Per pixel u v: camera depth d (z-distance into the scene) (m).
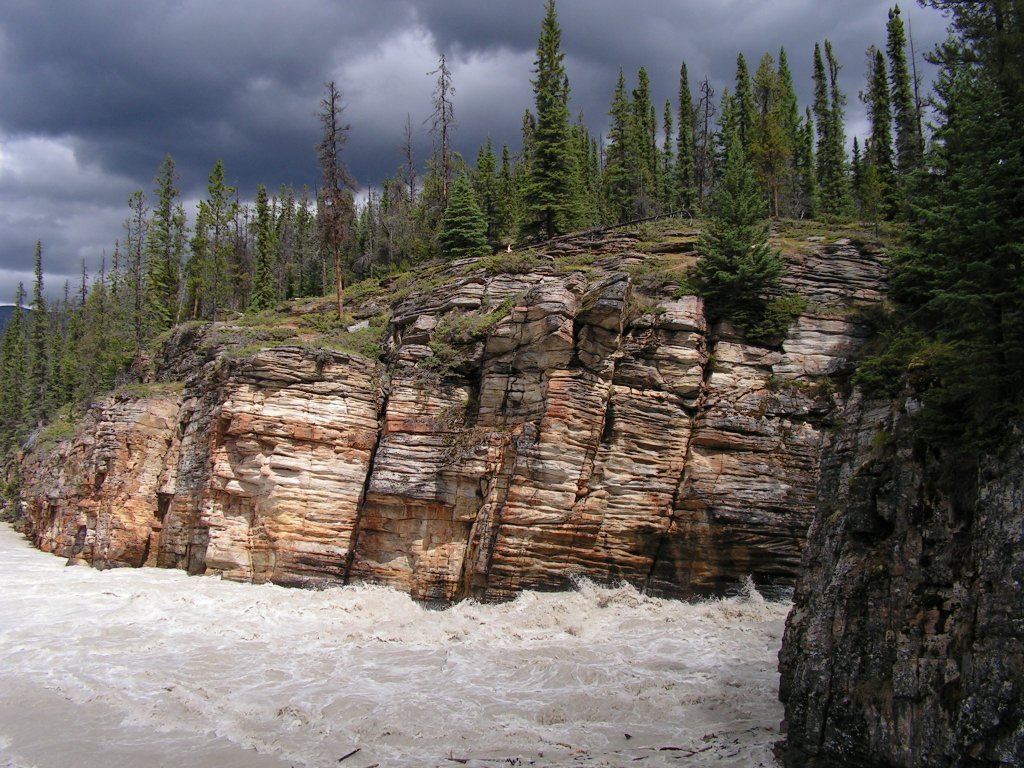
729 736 15.44
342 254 78.69
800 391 29.42
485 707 17.72
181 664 21.36
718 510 27.92
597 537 28.27
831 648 13.60
